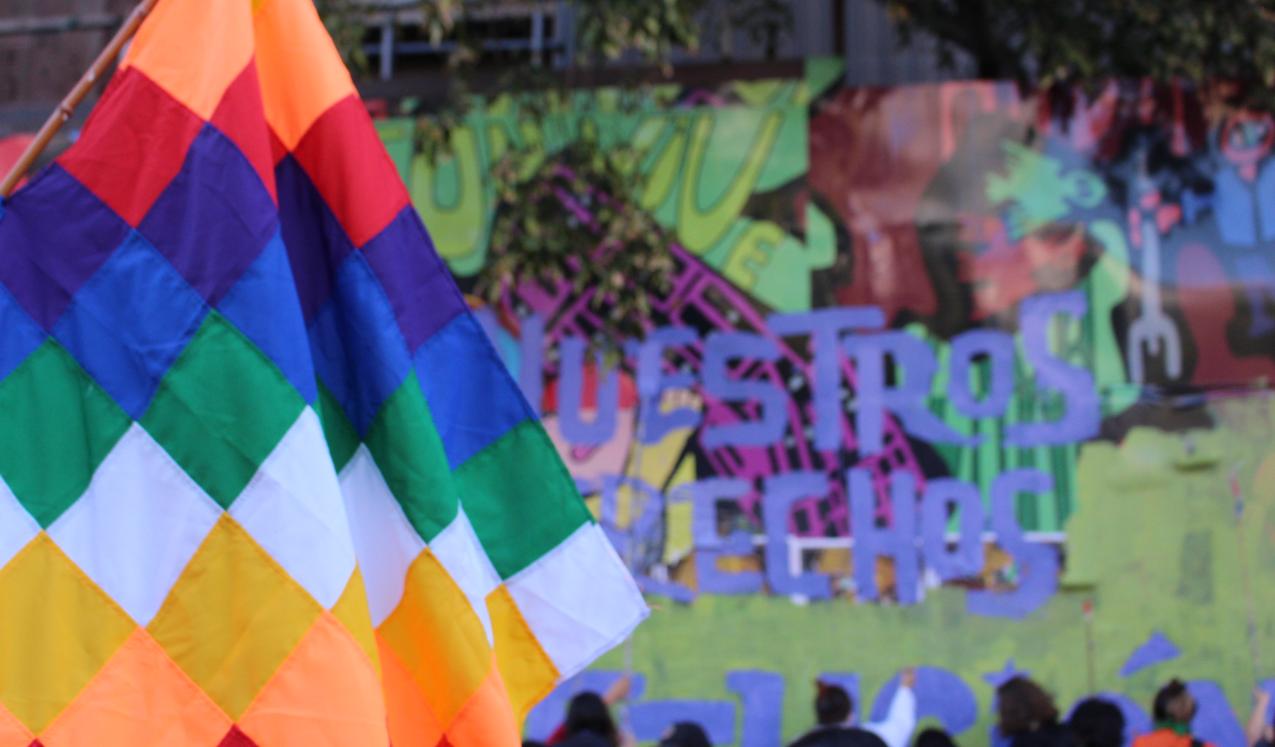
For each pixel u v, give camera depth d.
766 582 22.36
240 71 7.21
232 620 6.71
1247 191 22.62
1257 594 21.67
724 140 23.45
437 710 7.14
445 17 21.05
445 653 7.14
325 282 7.46
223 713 6.61
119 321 7.01
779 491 22.56
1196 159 22.73
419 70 25.88
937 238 22.97
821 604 22.25
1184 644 21.66
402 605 7.20
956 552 22.17
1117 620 21.78
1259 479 21.94
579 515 7.71
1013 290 22.75
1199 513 21.95
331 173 7.46
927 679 21.89
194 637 6.71
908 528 22.28
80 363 6.98
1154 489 22.09
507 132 23.81
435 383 7.62
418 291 7.59
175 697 6.65
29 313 6.99
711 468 22.75
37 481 6.86
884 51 25.16
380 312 7.38
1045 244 22.81
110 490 6.86
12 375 6.94
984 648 21.91
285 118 7.50
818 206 23.19
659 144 23.55
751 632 22.28
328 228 7.46
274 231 7.09
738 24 24.00
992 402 22.50
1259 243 22.48
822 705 18.25
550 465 7.70
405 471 7.25
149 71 7.19
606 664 22.44
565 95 23.30
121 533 6.82
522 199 22.61
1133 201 22.75
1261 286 22.41
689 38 21.41
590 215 22.94
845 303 22.94
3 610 6.71
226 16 7.27
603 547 7.73
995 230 22.89
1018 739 20.02
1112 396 22.36
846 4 25.34
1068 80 22.98
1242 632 21.59
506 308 23.39
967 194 23.00
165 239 7.05
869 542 22.30
